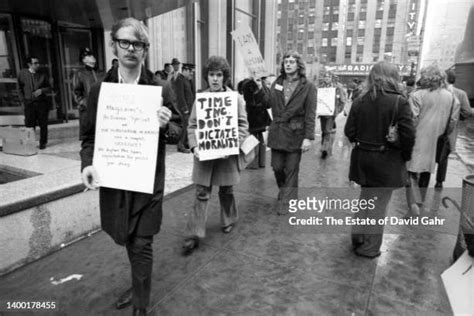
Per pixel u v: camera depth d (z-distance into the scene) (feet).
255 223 11.87
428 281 8.43
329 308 7.38
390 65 8.64
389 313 7.23
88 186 6.16
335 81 30.35
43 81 19.15
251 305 7.46
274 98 12.28
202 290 7.98
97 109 6.04
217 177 9.92
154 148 6.01
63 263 9.02
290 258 9.52
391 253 9.87
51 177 10.66
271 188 15.84
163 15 31.89
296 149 12.10
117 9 22.65
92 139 6.42
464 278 8.01
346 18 205.57
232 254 9.70
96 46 29.30
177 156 20.27
